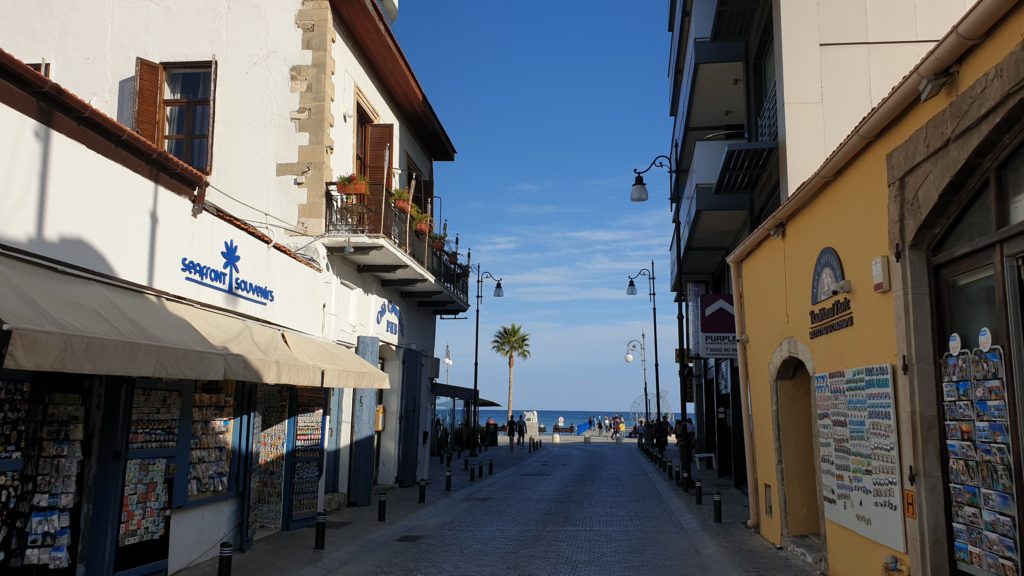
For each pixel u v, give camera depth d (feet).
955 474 21.57
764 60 57.93
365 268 56.44
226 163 50.01
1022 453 18.48
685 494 64.28
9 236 22.88
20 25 51.06
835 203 29.60
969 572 20.80
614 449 156.76
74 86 50.14
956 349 21.61
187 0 51.21
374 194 50.88
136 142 28.35
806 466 38.34
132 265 28.86
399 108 67.67
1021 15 17.34
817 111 46.50
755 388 43.75
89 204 26.48
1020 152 18.72
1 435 23.66
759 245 42.14
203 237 34.17
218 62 50.78
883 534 24.91
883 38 46.85
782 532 37.81
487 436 153.58
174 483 30.83
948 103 20.83
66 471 25.99
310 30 50.60
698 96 69.31
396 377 66.23
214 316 33.81
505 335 279.28
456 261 74.43
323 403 46.09
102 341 21.50
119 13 51.03
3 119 22.77
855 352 27.58
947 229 22.16
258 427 38.19
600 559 36.58
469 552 38.24
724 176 55.83
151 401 29.60
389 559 36.42
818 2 47.42
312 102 49.88
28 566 25.45
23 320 19.51
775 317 39.01
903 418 23.29
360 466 54.19
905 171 22.99
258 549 36.83
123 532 27.81
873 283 25.57
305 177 49.39
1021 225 18.26
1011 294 19.19
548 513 53.57
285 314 43.42
